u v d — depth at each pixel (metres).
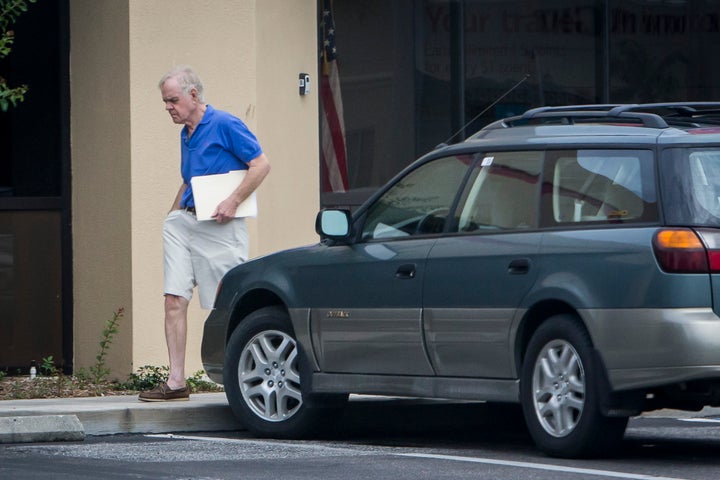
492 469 29.14
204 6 47.22
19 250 48.34
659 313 28.66
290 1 49.47
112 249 46.84
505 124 34.22
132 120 46.06
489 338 31.61
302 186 50.00
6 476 28.16
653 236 29.08
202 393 43.62
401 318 33.34
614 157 30.77
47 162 48.47
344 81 53.22
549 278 30.50
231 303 37.22
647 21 59.62
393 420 39.44
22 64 48.31
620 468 29.30
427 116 55.22
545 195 31.56
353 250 34.81
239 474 28.42
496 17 56.50
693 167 29.69
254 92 47.97
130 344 46.22
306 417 35.66
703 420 40.91
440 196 33.75
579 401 30.02
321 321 35.09
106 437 36.53
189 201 39.06
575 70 58.09
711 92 60.97
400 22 54.59
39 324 48.47
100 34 47.09
